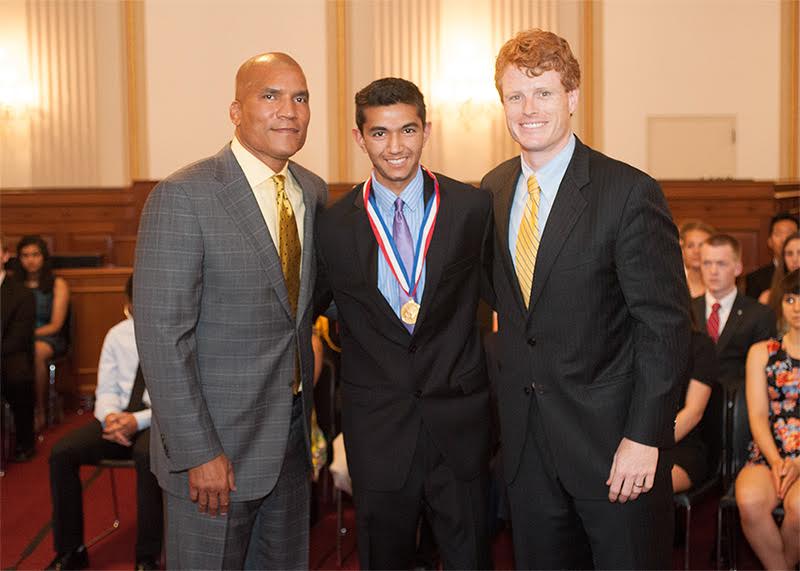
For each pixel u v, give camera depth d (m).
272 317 2.39
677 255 2.23
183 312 2.29
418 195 2.46
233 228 2.33
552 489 2.35
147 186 8.94
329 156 9.55
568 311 2.24
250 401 2.37
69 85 9.49
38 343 5.92
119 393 3.75
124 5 9.45
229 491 2.37
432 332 2.43
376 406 2.46
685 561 3.34
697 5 9.61
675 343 2.18
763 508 3.10
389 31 9.48
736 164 9.73
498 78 2.26
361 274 2.43
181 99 9.52
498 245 2.37
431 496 2.49
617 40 9.63
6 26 9.41
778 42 9.63
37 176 9.53
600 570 2.31
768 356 3.33
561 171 2.28
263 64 2.37
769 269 5.75
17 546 3.87
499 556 3.65
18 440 5.23
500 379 2.38
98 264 7.09
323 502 4.39
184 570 2.42
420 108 2.39
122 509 4.38
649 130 9.71
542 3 9.48
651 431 2.17
